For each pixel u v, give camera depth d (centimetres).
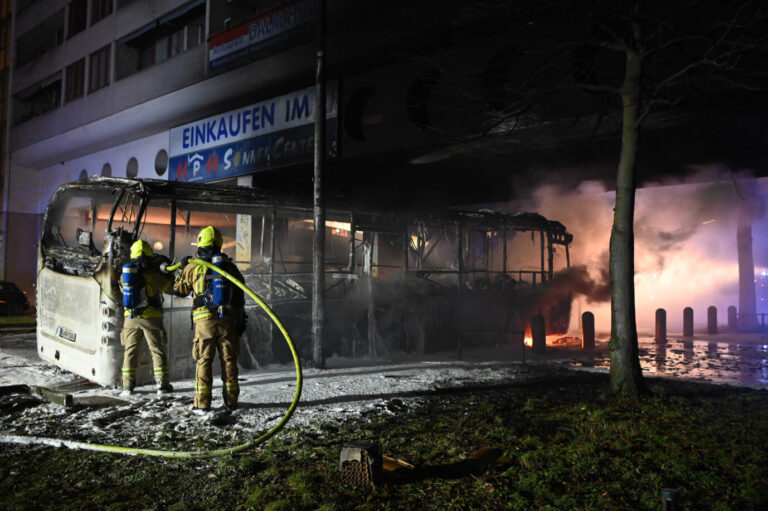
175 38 2395
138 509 379
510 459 470
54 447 511
